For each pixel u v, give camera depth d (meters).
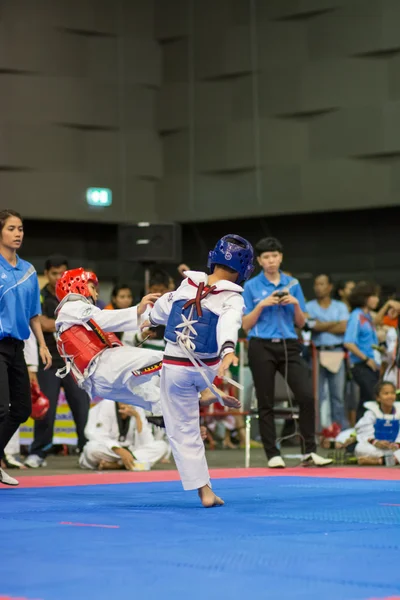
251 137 15.76
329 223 15.65
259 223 16.11
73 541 3.62
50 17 15.69
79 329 5.70
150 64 16.42
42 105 15.62
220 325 4.71
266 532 3.92
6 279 6.57
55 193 15.64
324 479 7.25
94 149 16.00
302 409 8.77
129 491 6.12
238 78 15.89
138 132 16.33
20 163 15.43
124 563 3.12
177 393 4.97
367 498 5.55
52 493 5.95
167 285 10.24
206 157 16.09
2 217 6.61
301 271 15.84
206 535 3.81
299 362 8.78
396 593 2.67
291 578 2.88
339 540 3.68
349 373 12.38
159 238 12.38
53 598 2.58
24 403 6.75
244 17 15.80
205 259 16.50
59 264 9.98
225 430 12.43
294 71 15.43
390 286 14.30
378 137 14.80
